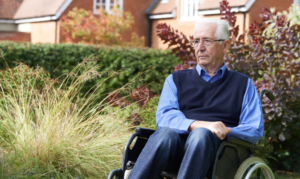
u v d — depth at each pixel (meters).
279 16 4.54
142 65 7.85
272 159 4.82
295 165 4.68
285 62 4.42
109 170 3.54
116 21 14.70
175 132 2.40
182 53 4.77
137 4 17.05
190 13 14.90
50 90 4.23
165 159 2.30
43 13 16.55
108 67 7.70
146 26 17.30
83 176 3.48
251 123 2.63
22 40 18.17
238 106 2.67
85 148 3.60
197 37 2.85
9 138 3.65
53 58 7.29
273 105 4.18
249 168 2.50
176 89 2.82
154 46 17.06
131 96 4.91
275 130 4.43
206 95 2.72
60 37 15.83
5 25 19.64
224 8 4.61
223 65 2.81
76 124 3.85
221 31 2.79
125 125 4.20
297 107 4.50
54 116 3.68
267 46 4.48
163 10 16.30
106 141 3.74
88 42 14.48
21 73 4.27
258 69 4.47
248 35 4.71
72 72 4.41
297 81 4.34
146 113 4.56
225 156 2.41
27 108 3.72
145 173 2.24
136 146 2.58
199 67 2.85
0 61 6.68
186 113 2.73
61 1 16.16
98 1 17.17
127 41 16.81
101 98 6.82
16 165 3.37
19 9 19.77
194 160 2.22
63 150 3.52
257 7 11.80
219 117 2.65
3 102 4.12
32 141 3.54
